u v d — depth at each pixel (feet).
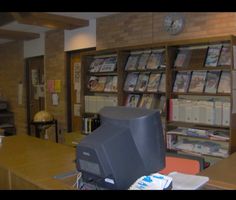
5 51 26.14
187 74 12.26
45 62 21.26
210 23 12.01
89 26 17.29
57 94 20.31
